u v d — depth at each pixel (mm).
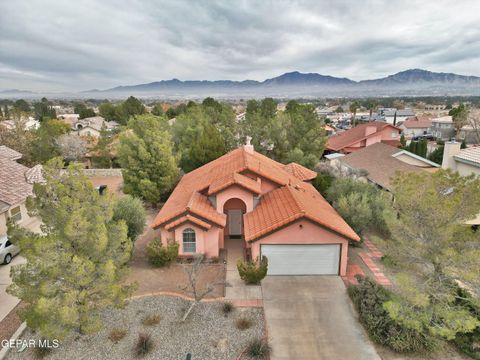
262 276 17531
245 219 21016
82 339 13859
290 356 13047
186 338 13898
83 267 11531
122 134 32375
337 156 47906
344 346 13578
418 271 13203
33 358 12953
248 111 77500
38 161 43250
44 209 12867
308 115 47562
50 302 10992
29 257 11414
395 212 15438
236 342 13711
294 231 18281
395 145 57188
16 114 46031
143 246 23141
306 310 15836
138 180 29797
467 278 10805
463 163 25203
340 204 23000
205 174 27062
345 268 18828
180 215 20109
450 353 13133
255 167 23672
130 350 13242
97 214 12891
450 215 11672
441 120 86312
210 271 19672
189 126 45750
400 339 13109
